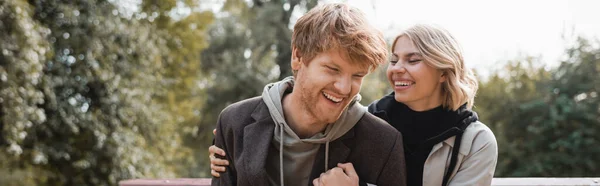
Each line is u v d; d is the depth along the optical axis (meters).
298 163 1.36
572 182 1.93
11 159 7.78
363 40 1.17
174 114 11.44
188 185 1.99
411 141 1.67
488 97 14.51
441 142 1.61
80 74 7.89
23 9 6.14
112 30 8.15
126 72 8.64
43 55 6.65
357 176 1.35
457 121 1.64
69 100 7.95
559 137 12.60
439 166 1.61
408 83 1.62
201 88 13.55
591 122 12.27
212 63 15.27
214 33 15.48
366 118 1.40
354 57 1.17
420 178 1.64
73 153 8.30
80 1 7.82
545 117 12.84
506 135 13.73
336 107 1.23
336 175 1.31
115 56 8.26
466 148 1.59
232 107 1.47
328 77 1.19
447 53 1.58
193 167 15.01
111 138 8.30
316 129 1.35
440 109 1.67
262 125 1.37
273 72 15.20
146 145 9.42
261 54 15.06
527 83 14.16
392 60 1.68
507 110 13.86
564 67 13.45
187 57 12.05
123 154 8.50
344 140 1.37
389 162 1.39
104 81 8.09
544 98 13.41
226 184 1.43
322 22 1.19
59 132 7.93
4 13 5.88
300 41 1.23
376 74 14.01
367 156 1.39
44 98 7.54
